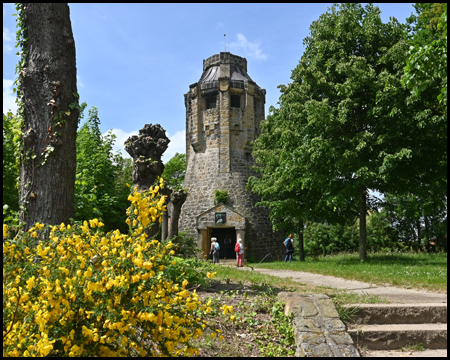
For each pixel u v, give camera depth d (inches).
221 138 1173.1
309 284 309.6
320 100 652.7
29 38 247.3
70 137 247.9
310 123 592.4
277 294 217.0
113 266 120.7
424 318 189.0
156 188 150.4
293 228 1030.4
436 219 1125.7
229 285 258.1
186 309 133.0
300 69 647.8
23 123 243.3
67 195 241.4
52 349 110.6
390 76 544.7
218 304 180.2
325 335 150.0
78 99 255.3
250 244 1106.1
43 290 114.3
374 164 575.8
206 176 1168.8
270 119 948.6
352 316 186.5
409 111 556.7
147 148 371.6
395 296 244.1
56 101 241.9
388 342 170.2
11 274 119.3
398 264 520.1
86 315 116.5
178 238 256.7
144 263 117.3
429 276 349.1
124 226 680.4
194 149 1224.8
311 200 786.8
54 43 247.0
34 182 234.5
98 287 114.3
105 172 709.3
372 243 1282.0
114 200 673.0
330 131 601.3
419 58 283.9
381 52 631.2
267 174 907.4
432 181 602.5
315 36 685.3
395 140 565.3
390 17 649.6
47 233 226.5
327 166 622.5
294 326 159.2
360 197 642.8
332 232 1312.7
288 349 150.9
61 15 253.1
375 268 451.5
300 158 625.3
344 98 614.5
